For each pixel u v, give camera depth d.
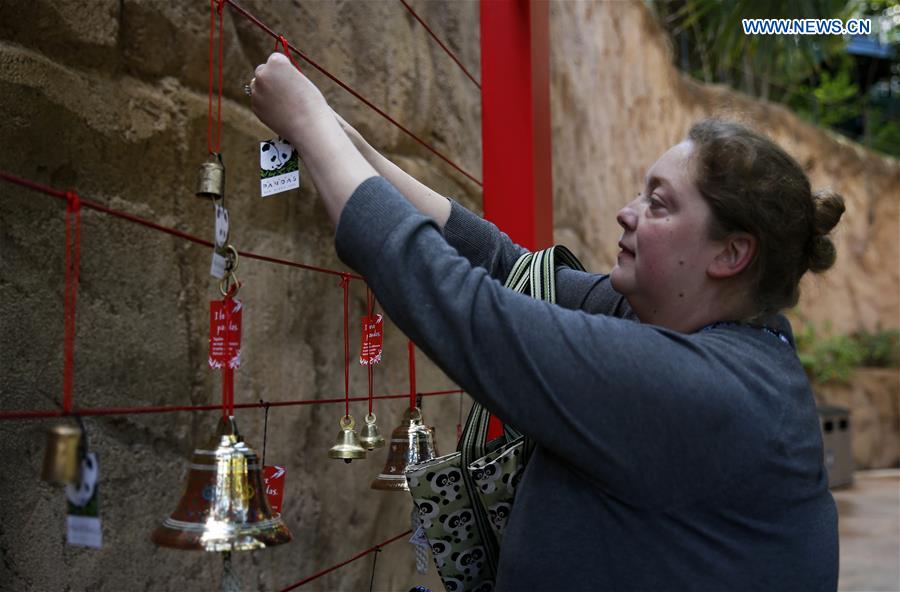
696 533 0.90
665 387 0.88
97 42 1.44
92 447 1.39
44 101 1.32
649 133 6.66
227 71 1.80
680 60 10.38
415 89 2.66
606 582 0.91
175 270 1.60
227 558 0.94
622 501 0.91
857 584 4.30
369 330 1.57
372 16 2.43
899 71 14.00
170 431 1.58
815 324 9.90
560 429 0.88
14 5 1.29
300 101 0.98
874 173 10.71
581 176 4.85
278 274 1.93
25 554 1.26
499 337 0.88
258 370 1.85
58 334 1.34
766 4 8.01
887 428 9.59
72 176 1.38
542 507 0.96
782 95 12.19
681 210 0.99
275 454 1.90
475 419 1.14
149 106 1.55
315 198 2.09
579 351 0.89
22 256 1.28
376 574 2.37
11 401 1.25
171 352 1.59
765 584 0.89
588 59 5.12
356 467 2.26
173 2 1.62
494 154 2.13
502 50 2.15
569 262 1.41
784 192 0.96
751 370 0.94
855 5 12.17
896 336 10.38
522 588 0.95
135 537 1.48
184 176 1.64
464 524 1.14
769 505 0.91
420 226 0.91
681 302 1.01
